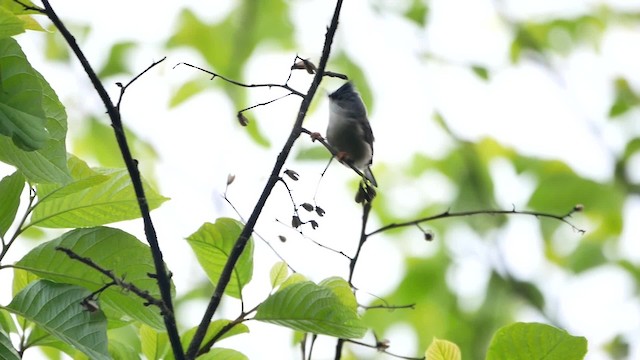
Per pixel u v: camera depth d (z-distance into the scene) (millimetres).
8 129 4285
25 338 5215
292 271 5535
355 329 4941
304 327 4945
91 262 4359
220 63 15250
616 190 15570
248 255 5414
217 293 4566
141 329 5555
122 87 4387
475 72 16797
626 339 15656
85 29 14016
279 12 16219
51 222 5215
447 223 16281
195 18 15422
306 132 4797
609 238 15953
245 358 5434
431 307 15758
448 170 16625
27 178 4758
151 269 5035
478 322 15781
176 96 14188
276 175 4633
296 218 5145
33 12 4805
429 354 5277
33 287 4758
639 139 16125
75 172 5098
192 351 4484
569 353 5082
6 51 4320
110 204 5266
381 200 16359
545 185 15531
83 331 4605
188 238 5402
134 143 13156
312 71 4910
